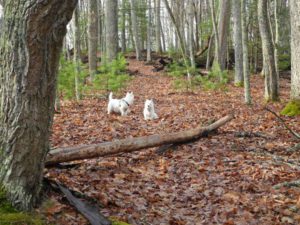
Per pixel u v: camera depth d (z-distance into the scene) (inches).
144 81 875.4
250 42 1157.7
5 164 135.9
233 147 304.8
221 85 671.1
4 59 133.0
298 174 246.7
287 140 330.3
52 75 138.3
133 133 350.6
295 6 436.8
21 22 127.5
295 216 192.2
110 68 605.6
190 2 908.6
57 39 134.2
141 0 1764.3
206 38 1121.4
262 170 251.1
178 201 204.8
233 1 823.1
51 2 125.9
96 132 346.6
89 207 154.2
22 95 132.6
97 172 232.7
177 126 386.9
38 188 144.3
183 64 951.0
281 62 1106.7
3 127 135.3
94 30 762.2
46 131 141.3
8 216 129.5
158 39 1502.2
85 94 613.0
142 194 205.0
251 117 436.5
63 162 235.6
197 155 283.4
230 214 193.0
